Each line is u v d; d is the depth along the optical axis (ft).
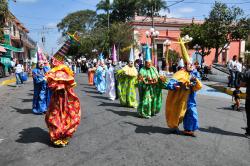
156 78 31.24
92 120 30.48
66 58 23.36
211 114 34.99
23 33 204.13
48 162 18.94
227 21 89.86
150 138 24.00
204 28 92.68
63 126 21.57
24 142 23.00
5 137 24.45
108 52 136.56
